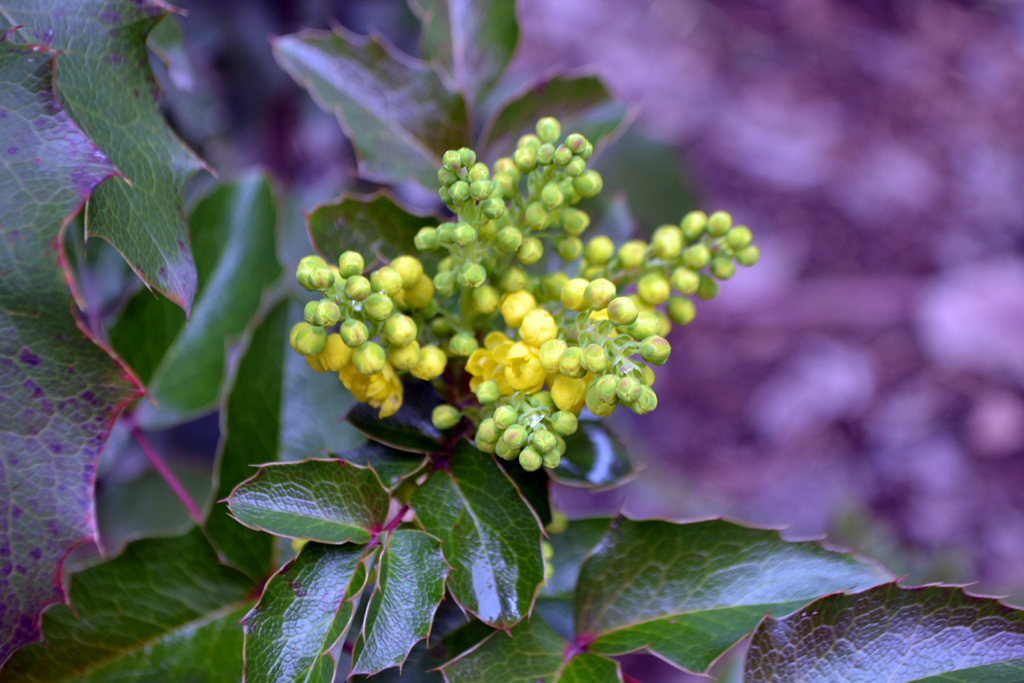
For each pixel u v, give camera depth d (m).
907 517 0.93
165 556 0.32
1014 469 0.96
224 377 0.37
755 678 0.29
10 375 0.27
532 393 0.29
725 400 1.00
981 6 1.30
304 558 0.29
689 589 0.31
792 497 0.93
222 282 0.38
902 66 1.24
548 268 0.34
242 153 0.57
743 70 1.21
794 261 1.08
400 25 0.54
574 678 0.30
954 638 0.29
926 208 1.12
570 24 1.16
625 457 0.31
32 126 0.27
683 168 0.66
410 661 0.30
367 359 0.29
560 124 0.36
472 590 0.29
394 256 0.32
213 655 0.32
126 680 0.31
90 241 0.38
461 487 0.29
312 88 0.35
